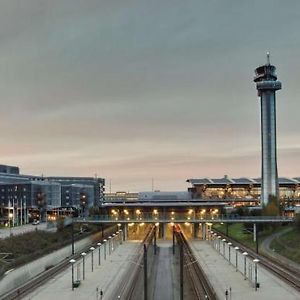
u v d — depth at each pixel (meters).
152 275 115.25
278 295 79.56
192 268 118.62
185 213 198.38
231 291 82.25
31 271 105.69
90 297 80.38
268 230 176.50
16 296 81.00
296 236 150.00
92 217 175.50
